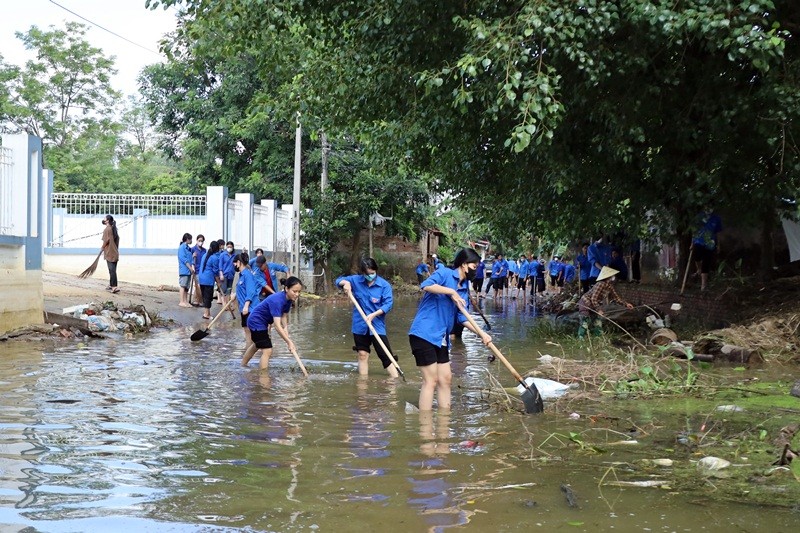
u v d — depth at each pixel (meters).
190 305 19.92
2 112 42.91
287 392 8.56
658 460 5.59
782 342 11.12
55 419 6.71
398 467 5.38
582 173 13.46
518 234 18.73
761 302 13.76
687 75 12.58
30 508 4.38
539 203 15.52
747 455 5.75
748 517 4.36
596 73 10.33
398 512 4.42
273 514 4.36
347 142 30.50
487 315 22.16
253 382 9.25
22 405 7.30
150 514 4.32
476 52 10.23
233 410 7.41
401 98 13.38
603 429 6.65
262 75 14.39
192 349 12.39
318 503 4.56
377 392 8.67
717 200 13.60
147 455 5.59
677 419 7.10
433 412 7.50
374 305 10.09
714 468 5.34
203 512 4.38
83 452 5.62
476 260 7.83
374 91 13.58
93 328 13.89
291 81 14.89
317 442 6.12
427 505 4.54
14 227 12.86
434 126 13.23
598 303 15.52
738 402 7.88
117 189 46.44
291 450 5.84
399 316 21.61
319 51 13.59
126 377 9.27
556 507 4.52
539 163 14.25
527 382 9.08
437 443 6.13
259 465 5.38
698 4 9.83
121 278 23.62
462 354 12.37
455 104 10.23
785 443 5.90
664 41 10.95
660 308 16.41
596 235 19.56
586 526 4.21
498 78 10.26
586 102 12.31
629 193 14.23
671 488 4.92
